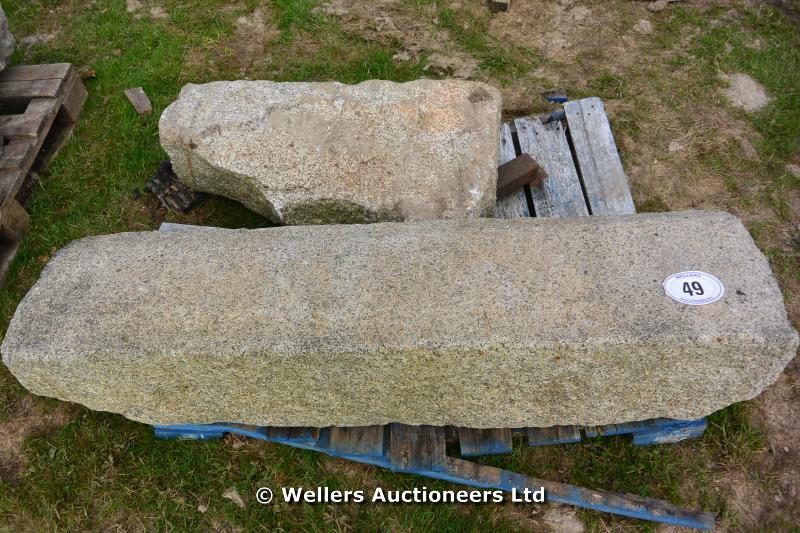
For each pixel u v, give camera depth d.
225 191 2.64
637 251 1.69
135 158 3.00
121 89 3.33
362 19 3.63
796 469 2.08
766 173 2.84
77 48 3.55
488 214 2.38
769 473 2.07
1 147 2.79
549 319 1.56
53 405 2.34
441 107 2.43
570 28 3.54
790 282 2.51
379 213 2.29
